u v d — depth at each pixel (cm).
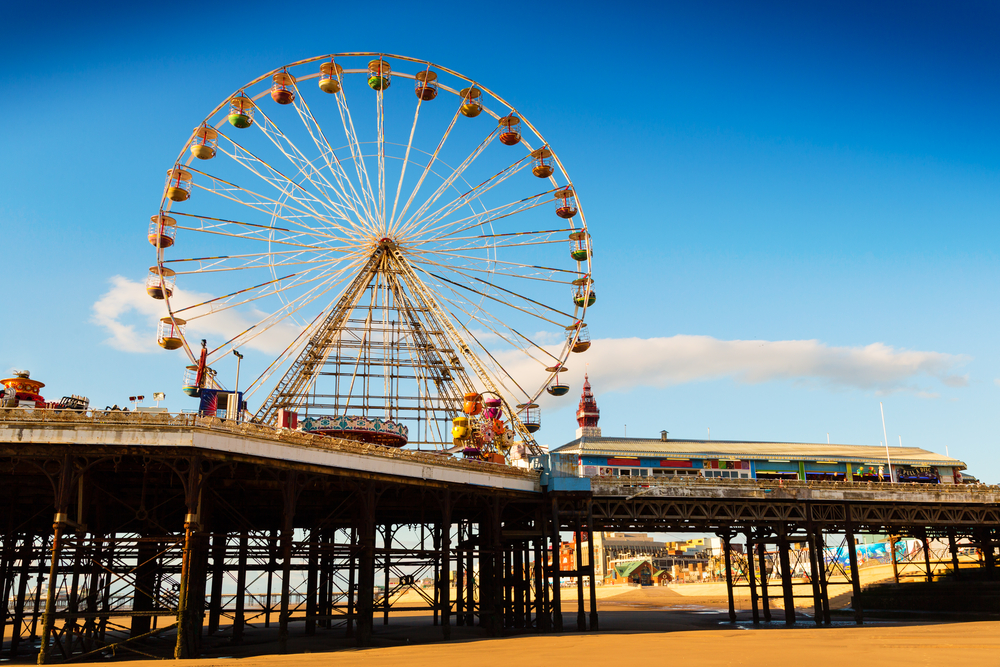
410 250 8094
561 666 3969
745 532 8731
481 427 7388
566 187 8250
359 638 5384
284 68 7300
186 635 4462
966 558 13062
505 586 7600
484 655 4641
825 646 5084
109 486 5519
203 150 7144
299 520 7369
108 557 5178
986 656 4388
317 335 7831
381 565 5759
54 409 4488
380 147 7844
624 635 6225
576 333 8200
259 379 7469
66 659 4703
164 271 7138
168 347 7081
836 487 7781
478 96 7894
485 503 6644
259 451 4866
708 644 5316
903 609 10481
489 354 8019
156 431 4531
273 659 4562
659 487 7262
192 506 4541
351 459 5400
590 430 11588
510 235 8238
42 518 6284
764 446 10069
